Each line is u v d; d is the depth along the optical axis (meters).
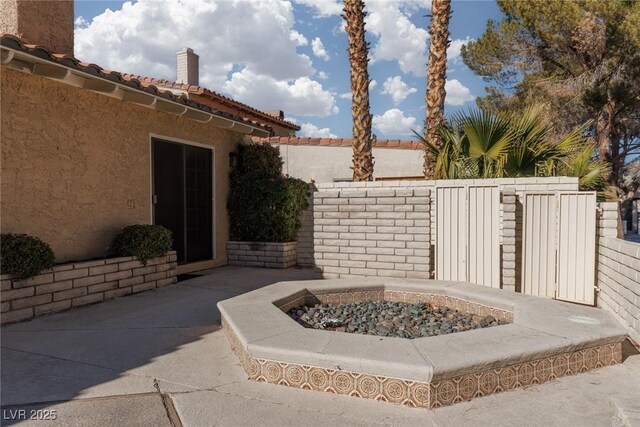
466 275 6.11
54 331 4.61
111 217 6.85
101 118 6.67
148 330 4.66
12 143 5.36
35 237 5.46
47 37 6.57
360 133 9.22
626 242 4.77
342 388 3.06
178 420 2.77
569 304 4.51
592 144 8.96
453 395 2.93
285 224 9.40
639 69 13.34
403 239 6.49
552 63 15.93
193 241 8.85
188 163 8.70
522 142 7.85
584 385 3.22
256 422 2.69
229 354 3.91
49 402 2.97
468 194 6.11
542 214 5.98
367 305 5.39
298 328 3.76
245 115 16.84
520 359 3.15
